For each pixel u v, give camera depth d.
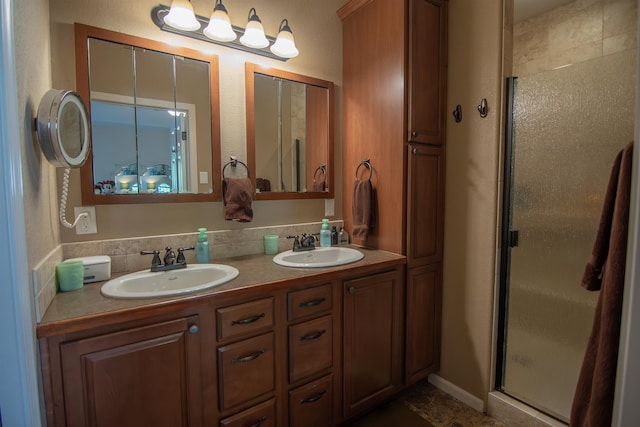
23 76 0.86
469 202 1.79
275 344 1.32
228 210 1.65
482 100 1.70
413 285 1.81
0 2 0.72
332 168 2.12
